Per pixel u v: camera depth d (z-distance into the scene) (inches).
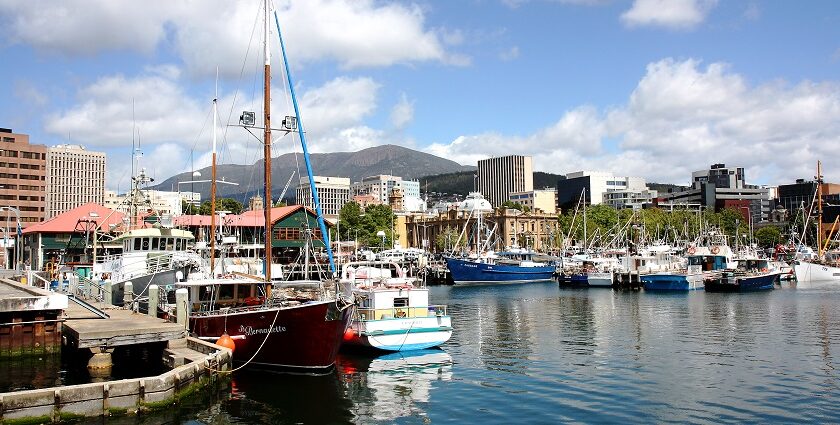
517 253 5511.8
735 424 930.7
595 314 2402.8
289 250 3846.0
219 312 1311.5
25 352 1285.7
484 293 3619.6
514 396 1107.9
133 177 2785.4
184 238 2194.9
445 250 6781.5
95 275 2331.4
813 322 2053.4
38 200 7372.1
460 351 1566.2
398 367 1362.0
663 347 1600.6
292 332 1224.2
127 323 1302.9
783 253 5723.4
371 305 1571.1
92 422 892.0
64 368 1223.5
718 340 1706.4
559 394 1118.4
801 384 1172.5
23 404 849.5
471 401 1077.1
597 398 1086.4
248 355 1266.0
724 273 3582.7
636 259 3971.5
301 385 1178.6
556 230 7490.2
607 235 6904.5
